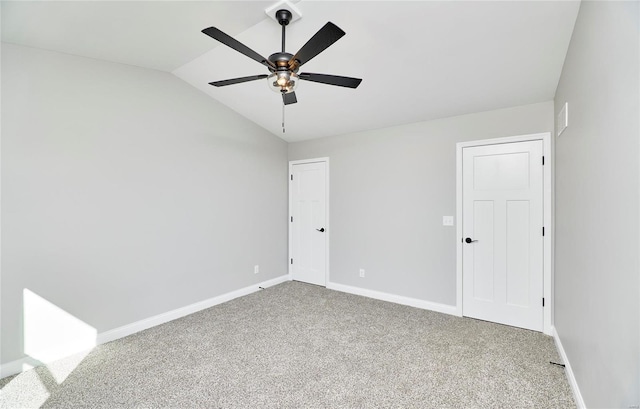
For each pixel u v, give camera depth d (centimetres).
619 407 122
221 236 379
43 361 241
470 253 330
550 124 288
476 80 272
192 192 347
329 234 442
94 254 269
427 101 316
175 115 330
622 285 119
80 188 261
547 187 289
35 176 238
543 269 292
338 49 248
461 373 224
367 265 405
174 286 329
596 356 153
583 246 180
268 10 209
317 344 270
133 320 295
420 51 244
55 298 248
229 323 316
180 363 239
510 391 203
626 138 114
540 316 295
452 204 341
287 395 200
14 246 228
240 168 404
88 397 199
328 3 202
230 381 215
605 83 137
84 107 264
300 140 470
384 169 390
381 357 247
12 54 228
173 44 257
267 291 425
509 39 220
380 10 206
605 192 139
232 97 363
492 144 318
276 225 462
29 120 235
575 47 196
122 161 288
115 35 237
